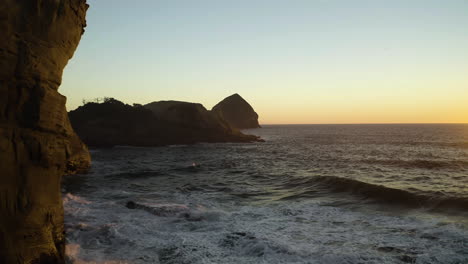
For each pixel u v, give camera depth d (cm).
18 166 768
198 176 2783
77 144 1541
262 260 959
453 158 4016
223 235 1172
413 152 4969
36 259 764
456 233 1132
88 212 1463
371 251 1005
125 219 1370
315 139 9381
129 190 2066
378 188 1817
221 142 7681
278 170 3100
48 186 862
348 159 4000
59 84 905
